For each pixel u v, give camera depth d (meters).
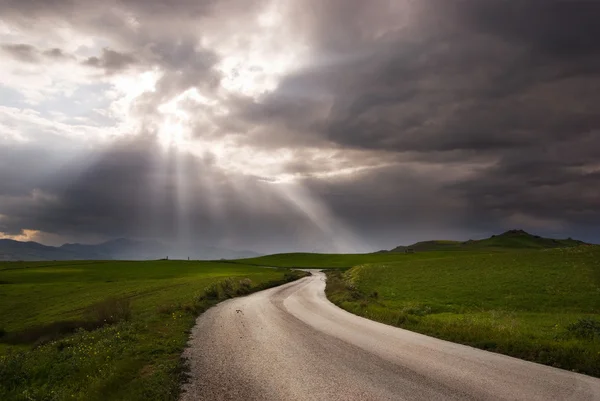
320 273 104.88
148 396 9.97
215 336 19.52
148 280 75.06
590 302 35.28
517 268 56.56
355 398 10.04
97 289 64.19
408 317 24.38
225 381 11.62
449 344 17.30
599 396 9.93
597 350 14.16
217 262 147.38
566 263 56.53
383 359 14.33
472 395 10.13
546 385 10.91
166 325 22.14
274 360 14.30
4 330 38.06
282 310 31.50
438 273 60.00
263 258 171.38
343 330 21.42
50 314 47.50
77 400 9.82
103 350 15.21
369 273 68.88
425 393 10.34
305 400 9.94
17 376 13.98
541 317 28.77
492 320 25.16
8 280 86.50
